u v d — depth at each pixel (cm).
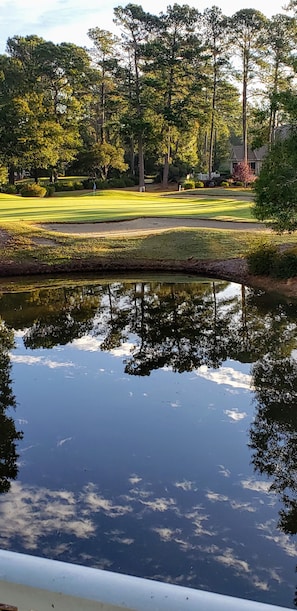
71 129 4294
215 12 4162
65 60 4338
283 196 1209
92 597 105
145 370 835
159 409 687
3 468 545
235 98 4644
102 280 1602
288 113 1176
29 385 773
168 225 2061
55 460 561
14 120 3719
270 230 1897
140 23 4109
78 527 453
